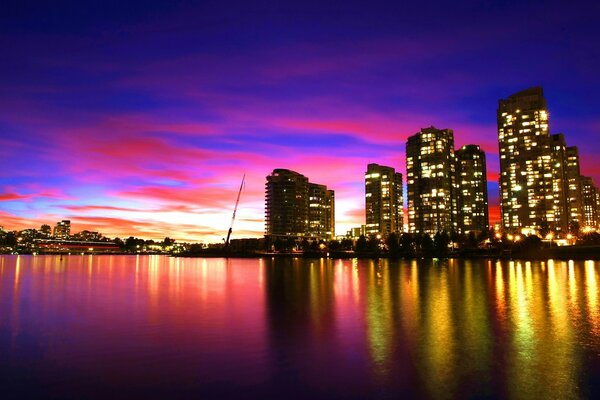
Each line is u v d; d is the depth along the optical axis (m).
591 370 24.83
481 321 39.56
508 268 134.38
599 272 109.88
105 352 30.00
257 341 32.59
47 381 24.17
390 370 25.27
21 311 48.84
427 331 35.41
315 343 31.77
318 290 70.12
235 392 22.27
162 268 171.12
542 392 21.66
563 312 44.44
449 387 22.47
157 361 27.72
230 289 73.56
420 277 97.94
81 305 53.72
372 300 55.66
